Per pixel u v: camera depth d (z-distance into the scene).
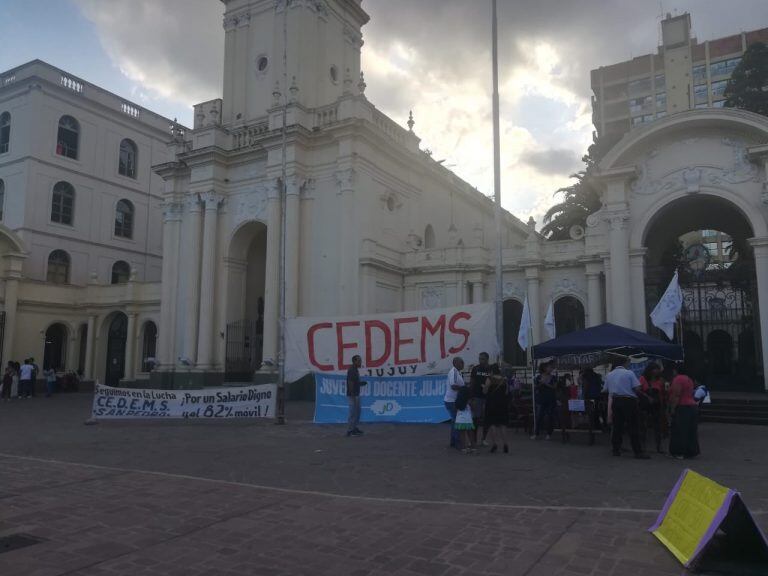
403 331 15.61
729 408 15.66
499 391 10.84
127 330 30.97
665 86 66.69
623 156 20.11
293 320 16.33
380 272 23.50
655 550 5.26
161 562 5.01
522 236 42.03
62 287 32.16
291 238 23.48
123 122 37.31
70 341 32.47
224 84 28.33
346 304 22.58
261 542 5.53
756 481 8.16
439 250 24.58
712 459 10.02
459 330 15.16
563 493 7.48
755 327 20.16
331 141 23.83
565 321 22.73
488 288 24.11
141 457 10.29
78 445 11.77
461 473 8.79
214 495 7.38
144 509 6.70
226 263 26.19
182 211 27.97
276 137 24.34
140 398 15.89
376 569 4.84
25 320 30.52
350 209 22.98
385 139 24.52
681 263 22.00
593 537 5.62
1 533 5.80
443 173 30.03
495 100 17.55
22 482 8.19
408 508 6.71
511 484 8.02
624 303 19.48
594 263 21.38
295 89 24.48
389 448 11.19
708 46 65.00
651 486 7.89
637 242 19.80
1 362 28.81
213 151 26.00
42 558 5.09
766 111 30.83
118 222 36.81
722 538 5.21
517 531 5.82
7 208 32.59
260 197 25.64
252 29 28.05
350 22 29.30
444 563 4.96
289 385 22.45
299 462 9.71
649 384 11.80
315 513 6.51
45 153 32.84
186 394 15.83
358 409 13.09
